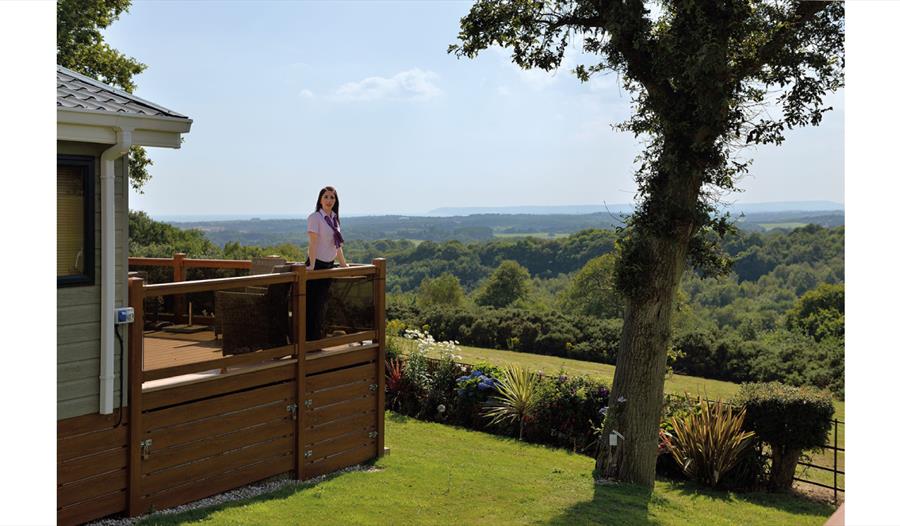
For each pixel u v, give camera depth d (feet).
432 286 153.69
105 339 21.22
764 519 30.30
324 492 26.35
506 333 82.43
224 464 25.41
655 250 32.27
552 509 26.89
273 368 27.22
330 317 30.40
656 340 32.48
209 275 35.19
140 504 22.61
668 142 30.58
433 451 36.88
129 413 22.22
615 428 32.91
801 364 69.92
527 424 42.47
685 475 37.63
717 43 27.71
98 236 21.16
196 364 24.17
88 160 20.77
